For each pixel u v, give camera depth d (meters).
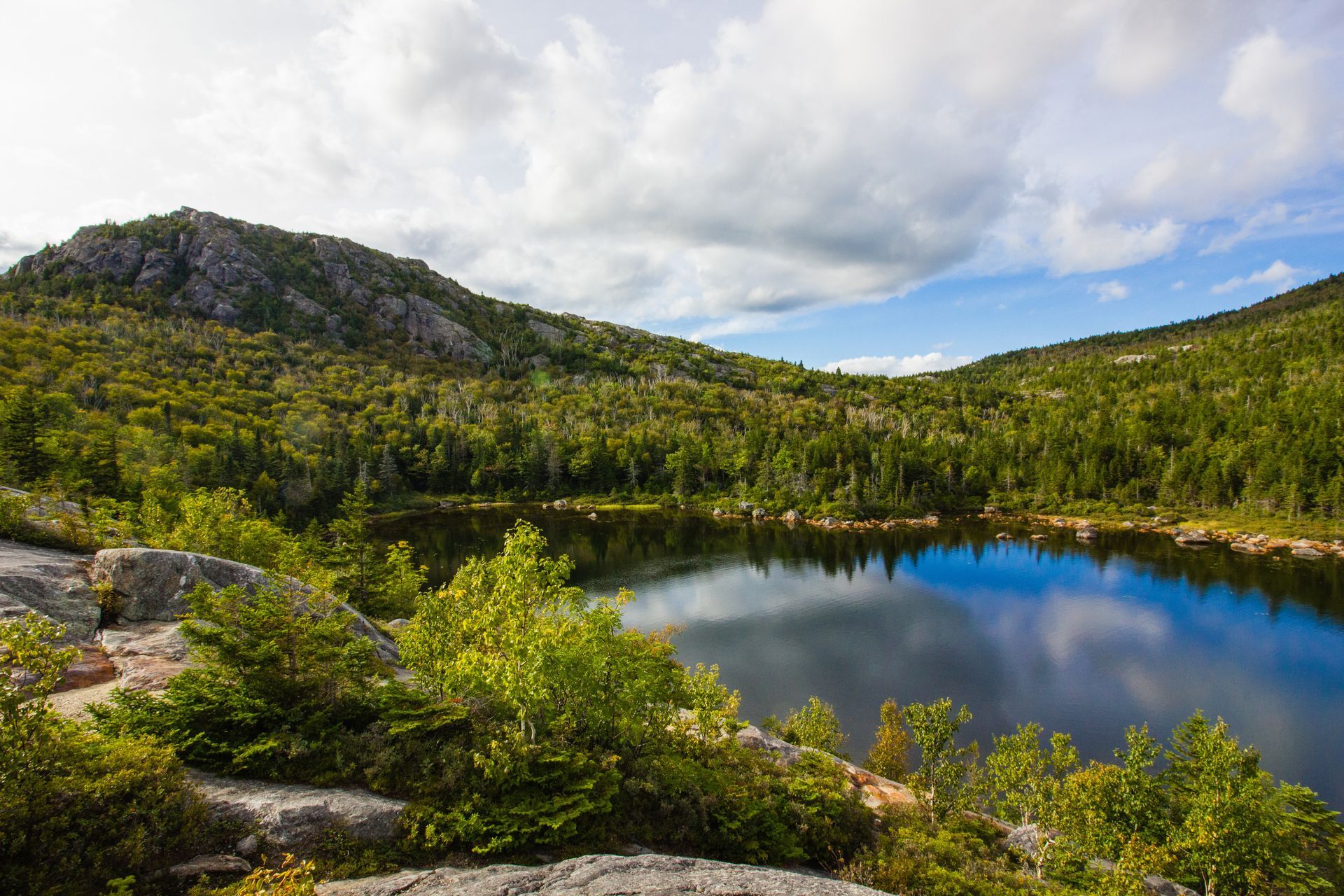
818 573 90.00
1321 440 121.12
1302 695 49.91
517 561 22.88
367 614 47.56
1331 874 27.36
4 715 11.57
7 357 134.62
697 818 20.45
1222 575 85.19
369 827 15.05
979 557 99.31
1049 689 51.66
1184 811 27.39
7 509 30.94
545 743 19.03
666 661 24.53
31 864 10.98
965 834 27.27
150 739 13.98
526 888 12.77
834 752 40.22
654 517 138.62
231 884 11.95
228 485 101.94
